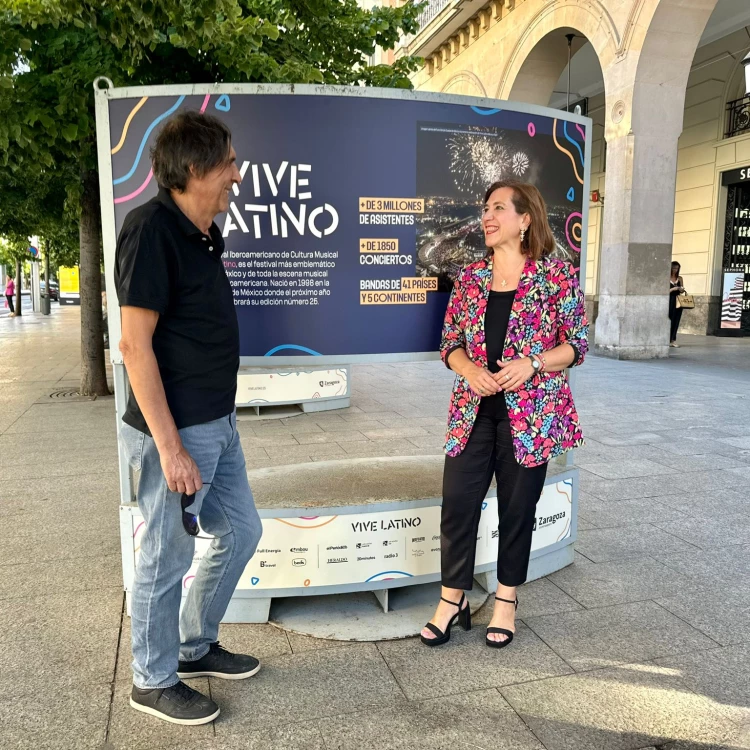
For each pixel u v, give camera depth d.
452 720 2.12
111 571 3.22
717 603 2.90
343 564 2.76
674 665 2.42
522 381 2.38
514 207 2.44
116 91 2.57
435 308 3.01
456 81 17.31
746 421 6.54
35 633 2.65
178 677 2.22
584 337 2.50
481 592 3.03
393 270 2.92
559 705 2.19
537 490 2.49
